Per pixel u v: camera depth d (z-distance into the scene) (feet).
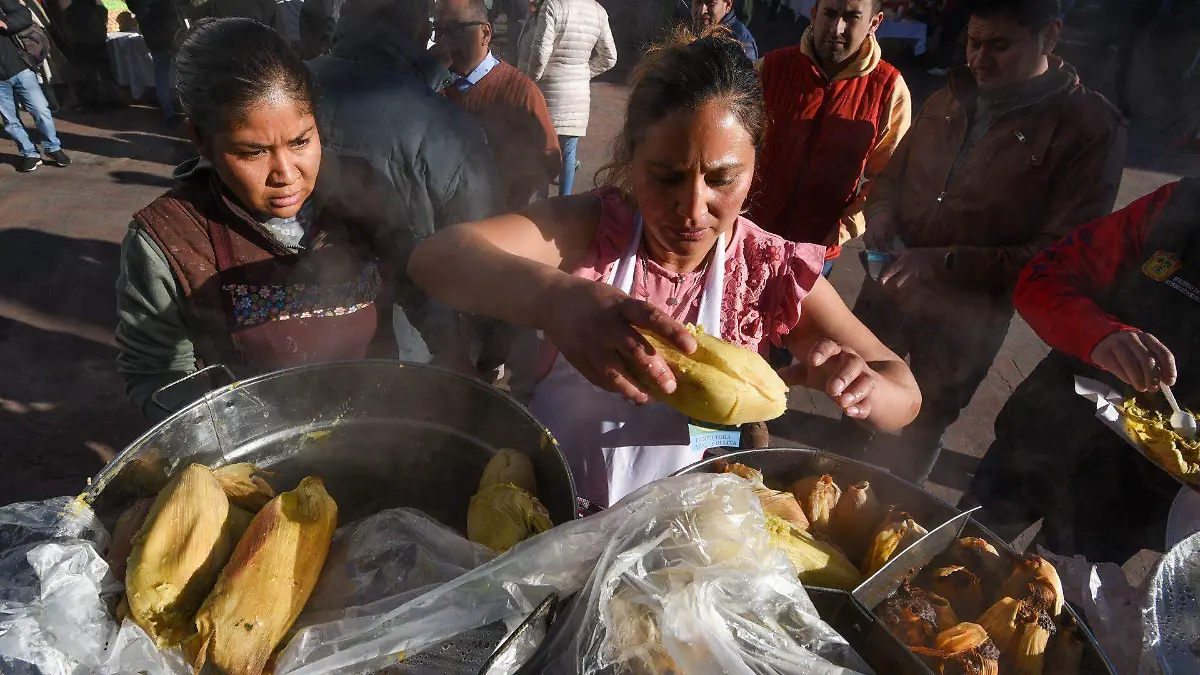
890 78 9.12
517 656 2.51
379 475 3.89
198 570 2.83
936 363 9.30
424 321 5.90
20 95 18.53
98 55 23.53
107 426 10.79
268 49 3.91
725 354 3.06
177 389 4.72
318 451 3.90
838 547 3.62
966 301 8.59
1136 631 4.01
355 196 5.05
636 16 31.04
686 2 20.86
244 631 2.67
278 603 2.76
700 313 4.25
